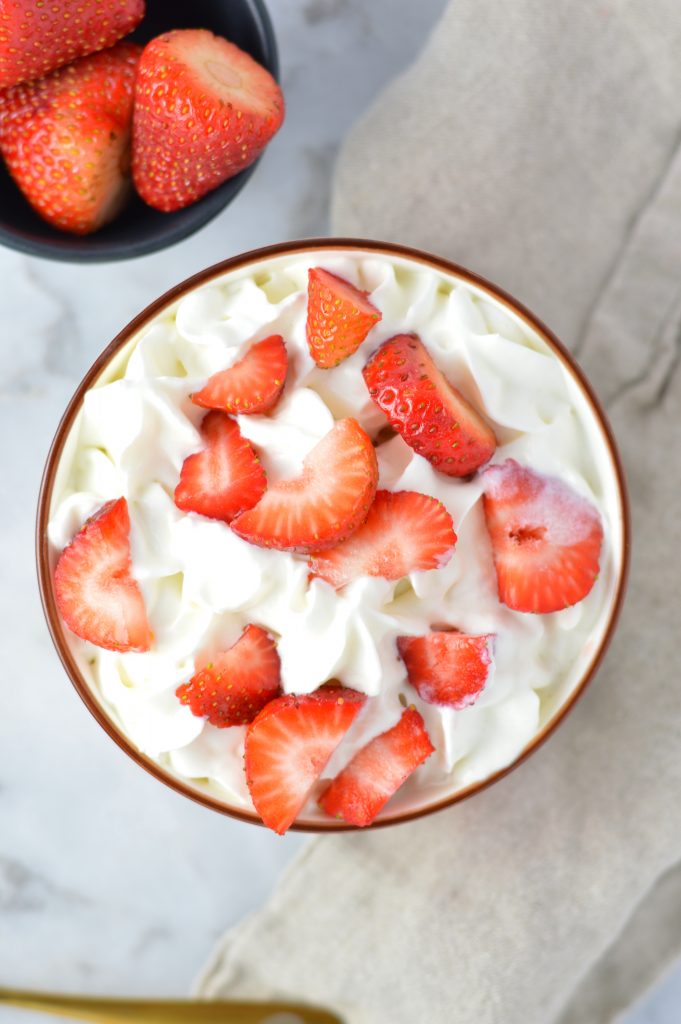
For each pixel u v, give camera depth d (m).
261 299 0.52
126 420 0.52
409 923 0.61
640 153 0.59
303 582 0.52
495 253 0.59
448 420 0.51
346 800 0.52
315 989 0.62
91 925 0.63
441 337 0.52
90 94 0.56
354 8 0.60
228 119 0.54
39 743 0.62
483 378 0.52
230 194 0.56
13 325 0.60
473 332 0.52
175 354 0.53
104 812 0.62
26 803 0.62
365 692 0.52
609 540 0.53
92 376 0.52
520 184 0.59
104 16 0.54
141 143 0.56
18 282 0.60
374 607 0.51
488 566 0.52
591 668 0.53
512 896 0.61
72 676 0.53
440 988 0.61
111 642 0.52
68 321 0.61
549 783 0.61
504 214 0.59
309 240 0.52
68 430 0.52
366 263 0.52
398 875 0.61
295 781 0.51
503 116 0.59
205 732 0.53
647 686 0.60
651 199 0.59
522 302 0.59
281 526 0.51
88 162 0.56
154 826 0.62
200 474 0.52
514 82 0.58
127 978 0.63
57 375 0.61
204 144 0.55
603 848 0.60
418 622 0.52
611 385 0.60
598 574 0.53
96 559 0.52
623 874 0.60
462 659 0.52
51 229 0.57
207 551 0.51
